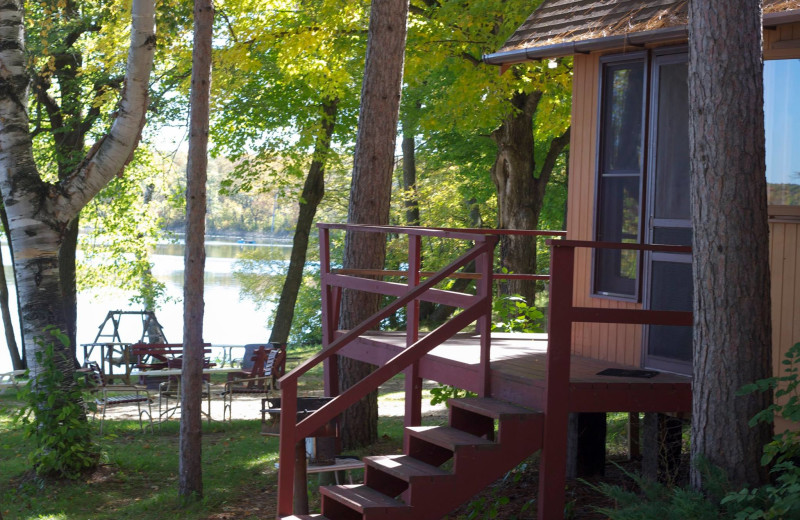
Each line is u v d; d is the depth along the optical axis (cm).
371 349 862
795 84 652
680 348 703
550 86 1440
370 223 1084
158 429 1361
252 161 2100
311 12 1534
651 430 737
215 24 1730
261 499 895
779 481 530
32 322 1005
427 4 1553
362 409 1104
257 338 3059
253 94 1939
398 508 582
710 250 533
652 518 497
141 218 2600
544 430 602
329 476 783
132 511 855
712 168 529
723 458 527
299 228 2247
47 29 1534
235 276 3325
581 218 812
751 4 523
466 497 596
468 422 667
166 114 2041
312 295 3222
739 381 525
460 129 1603
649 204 738
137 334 3019
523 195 1750
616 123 779
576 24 815
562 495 604
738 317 525
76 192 1020
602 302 789
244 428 1373
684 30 670
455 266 651
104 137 1021
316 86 1697
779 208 648
